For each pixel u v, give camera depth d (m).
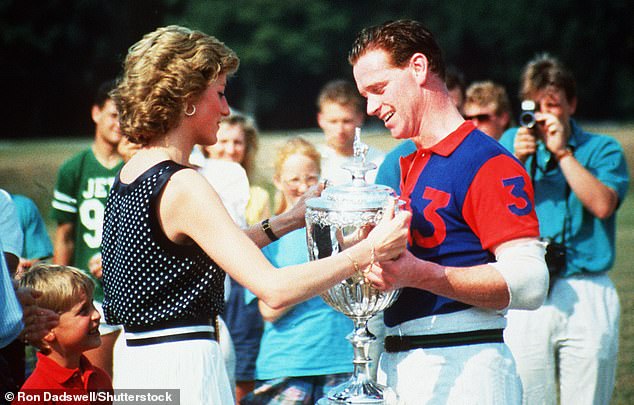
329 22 143.88
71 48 122.00
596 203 15.11
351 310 10.23
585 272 15.37
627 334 24.23
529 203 10.00
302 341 14.85
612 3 127.56
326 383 14.91
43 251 16.91
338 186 10.32
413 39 10.31
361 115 18.66
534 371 15.16
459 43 139.75
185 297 9.63
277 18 144.12
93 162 18.59
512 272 9.74
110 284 9.95
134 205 9.60
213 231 9.34
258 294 9.26
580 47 130.75
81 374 11.41
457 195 10.10
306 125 149.12
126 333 9.91
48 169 61.69
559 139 15.34
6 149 80.19
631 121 130.38
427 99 10.39
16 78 121.81
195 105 9.88
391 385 10.55
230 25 145.38
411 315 10.35
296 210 11.47
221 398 9.73
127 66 9.94
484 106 18.48
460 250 10.15
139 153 10.02
